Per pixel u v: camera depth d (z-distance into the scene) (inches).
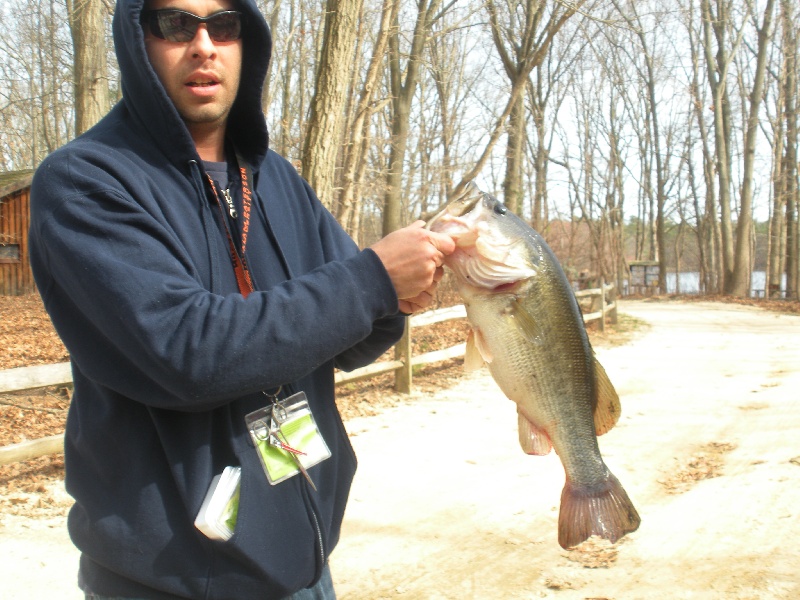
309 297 61.3
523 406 91.0
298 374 61.4
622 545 176.6
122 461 64.8
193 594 64.4
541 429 91.3
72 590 152.4
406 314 79.2
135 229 61.3
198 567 64.4
